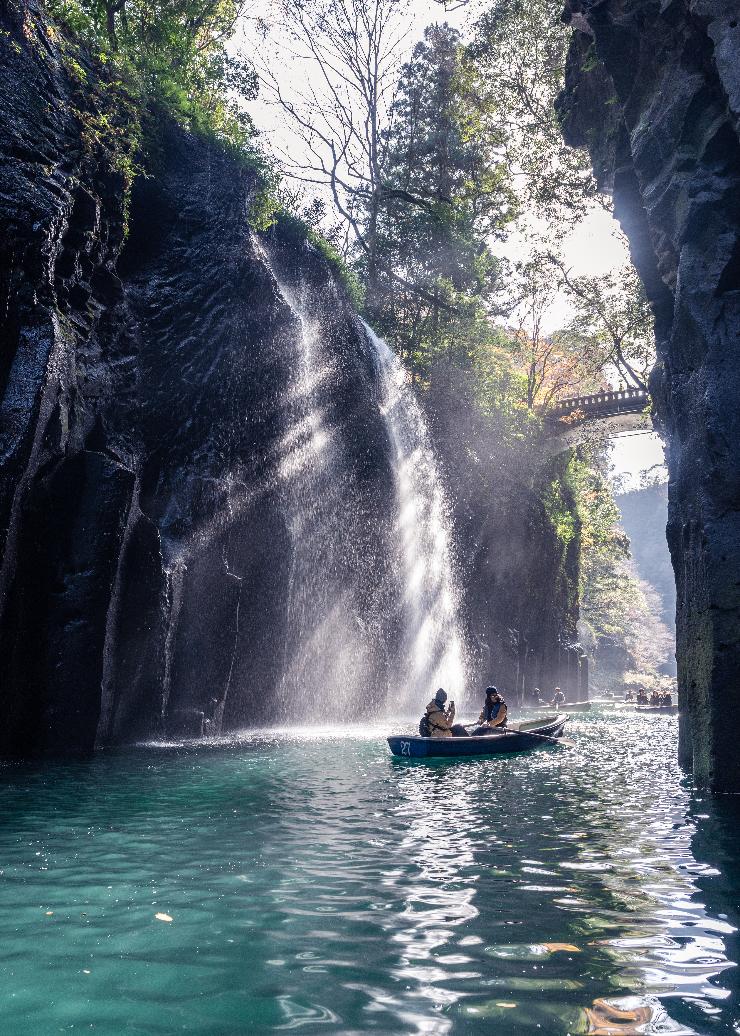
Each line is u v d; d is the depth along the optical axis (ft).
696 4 36.22
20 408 40.50
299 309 82.17
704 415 34.63
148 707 50.31
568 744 55.52
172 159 62.18
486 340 132.87
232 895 16.92
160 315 58.95
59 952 13.53
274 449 70.23
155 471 56.85
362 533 86.69
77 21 57.82
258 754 45.34
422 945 13.92
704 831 24.41
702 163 36.81
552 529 151.74
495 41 105.29
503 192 119.55
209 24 81.20
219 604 58.34
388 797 30.78
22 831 23.41
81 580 44.62
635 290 110.22
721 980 12.40
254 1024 10.82
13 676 41.93
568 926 14.99
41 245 42.22
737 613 32.53
